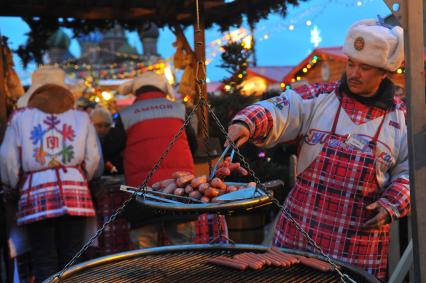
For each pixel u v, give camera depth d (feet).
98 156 10.55
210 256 6.15
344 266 5.35
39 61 14.99
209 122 15.21
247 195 5.04
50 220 9.84
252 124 6.26
